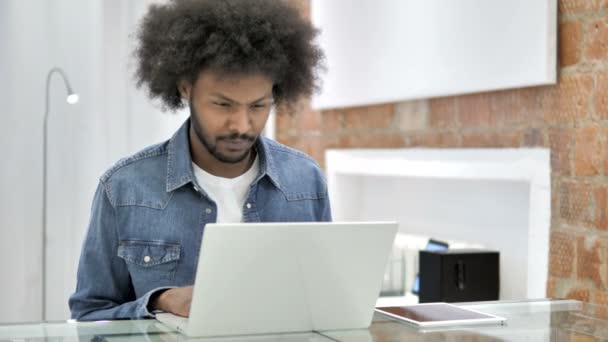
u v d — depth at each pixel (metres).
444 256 2.32
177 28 1.49
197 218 1.57
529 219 2.26
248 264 1.09
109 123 3.16
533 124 2.18
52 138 3.07
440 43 2.47
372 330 1.16
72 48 3.09
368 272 1.16
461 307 1.33
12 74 3.01
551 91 2.12
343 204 3.18
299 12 1.65
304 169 1.73
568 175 2.06
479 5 2.30
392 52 2.71
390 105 2.81
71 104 3.10
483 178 2.35
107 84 3.16
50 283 3.09
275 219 1.66
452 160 2.48
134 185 1.56
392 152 2.77
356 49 2.92
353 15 2.93
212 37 1.43
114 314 1.40
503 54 2.21
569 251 2.05
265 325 1.14
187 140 1.59
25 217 3.04
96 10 3.10
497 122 2.32
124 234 1.55
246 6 1.50
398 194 3.02
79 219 3.11
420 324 1.17
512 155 2.24
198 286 1.07
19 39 3.02
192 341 1.07
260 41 1.48
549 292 2.12
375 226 1.14
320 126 3.25
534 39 2.10
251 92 1.45
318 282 1.14
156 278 1.55
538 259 2.16
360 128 2.99
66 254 3.10
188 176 1.56
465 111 2.45
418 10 2.57
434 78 2.50
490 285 2.38
